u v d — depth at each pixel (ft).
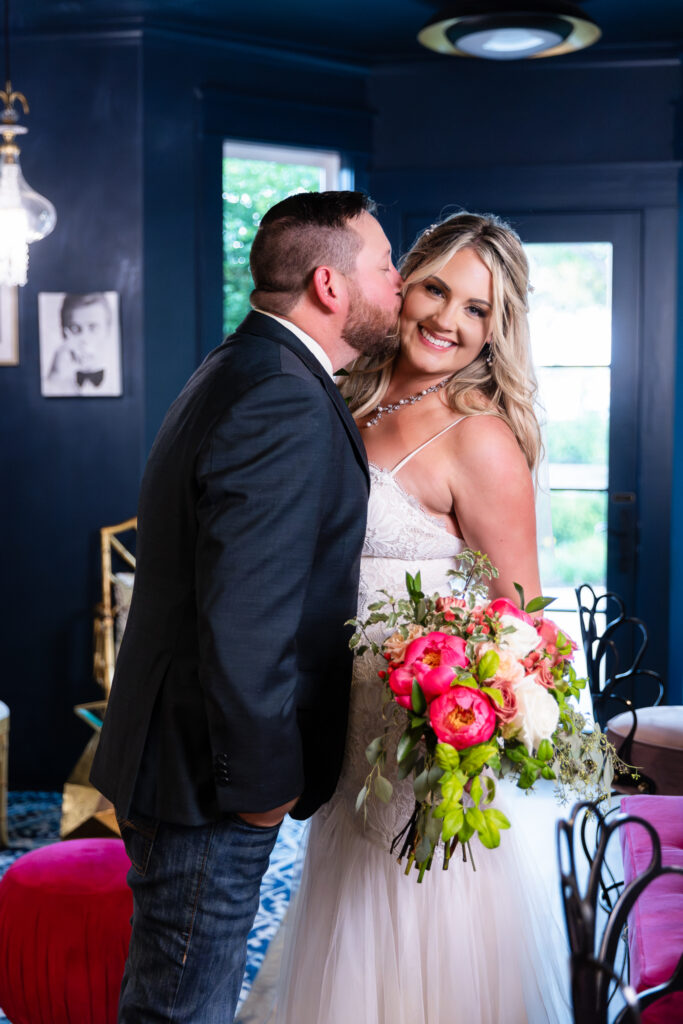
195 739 5.85
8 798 14.73
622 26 14.96
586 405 16.65
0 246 12.36
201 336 15.07
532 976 6.53
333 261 6.03
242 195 15.69
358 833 6.60
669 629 16.52
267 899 11.16
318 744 6.10
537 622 5.74
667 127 16.03
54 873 8.16
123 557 14.65
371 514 6.66
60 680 14.98
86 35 14.40
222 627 5.39
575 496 16.79
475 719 5.04
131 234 14.52
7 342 14.69
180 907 5.92
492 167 16.29
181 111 14.70
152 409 14.69
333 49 15.76
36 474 14.84
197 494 5.74
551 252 16.48
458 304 6.58
